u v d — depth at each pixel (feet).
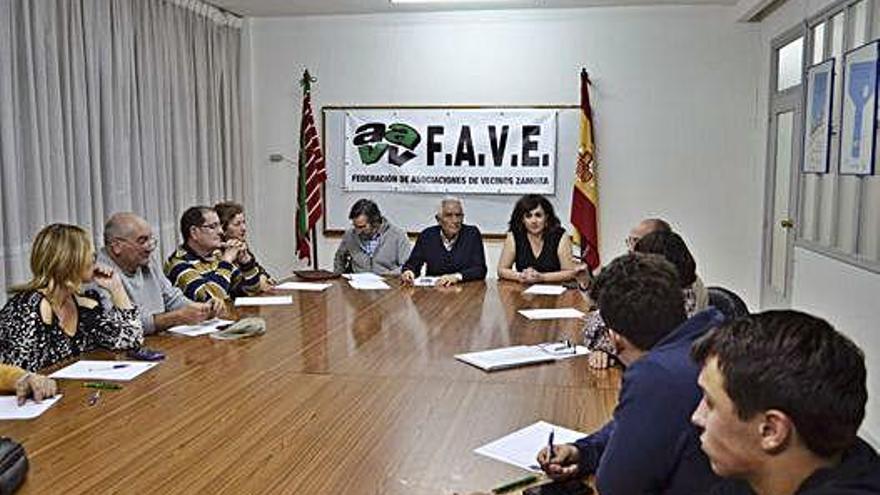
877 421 11.43
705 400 3.17
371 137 19.13
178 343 9.01
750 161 18.04
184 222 12.01
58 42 13.23
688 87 18.02
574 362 8.03
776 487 2.97
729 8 17.72
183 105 17.01
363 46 18.97
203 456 5.48
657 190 18.39
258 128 19.60
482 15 18.45
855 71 12.09
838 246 13.11
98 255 9.99
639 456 4.48
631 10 18.01
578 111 18.34
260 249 20.01
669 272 5.16
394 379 7.43
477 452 5.54
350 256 15.42
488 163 18.79
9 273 12.22
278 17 19.13
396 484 5.00
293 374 7.62
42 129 12.80
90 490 4.91
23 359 7.85
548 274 13.46
